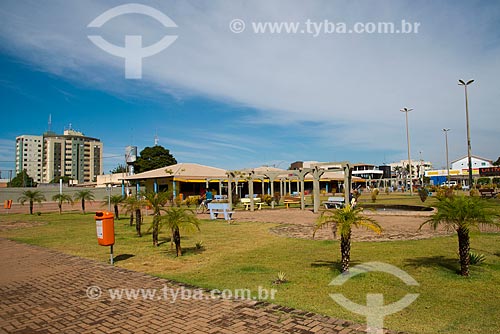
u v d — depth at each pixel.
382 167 96.62
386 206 24.22
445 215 6.29
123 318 4.66
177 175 37.97
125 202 16.55
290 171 23.58
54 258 8.75
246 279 6.39
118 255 9.00
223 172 44.84
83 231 14.52
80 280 6.59
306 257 8.14
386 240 10.05
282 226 14.40
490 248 8.46
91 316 4.76
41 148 88.81
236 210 24.00
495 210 6.34
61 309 5.07
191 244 10.43
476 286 5.57
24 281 6.63
